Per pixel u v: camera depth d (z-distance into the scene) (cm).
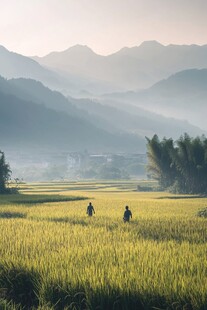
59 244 2303
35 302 1664
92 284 1498
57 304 1545
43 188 14775
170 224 3491
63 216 4306
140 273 1616
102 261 1819
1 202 6800
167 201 7569
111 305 1452
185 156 12319
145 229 3141
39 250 2097
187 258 1861
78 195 9488
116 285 1480
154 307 1370
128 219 3703
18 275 1712
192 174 12306
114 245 2241
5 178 10588
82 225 3519
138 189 14512
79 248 2114
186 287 1415
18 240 2414
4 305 1444
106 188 15712
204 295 1343
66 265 1758
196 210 5194
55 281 1584
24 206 5856
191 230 3062
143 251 2023
